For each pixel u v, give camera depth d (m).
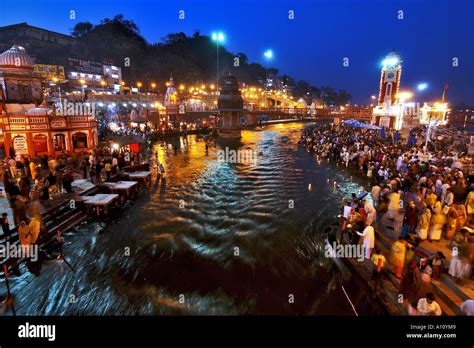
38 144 25.19
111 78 67.62
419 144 32.19
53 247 14.42
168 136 55.22
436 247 11.51
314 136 47.28
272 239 15.64
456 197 15.43
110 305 10.80
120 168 26.16
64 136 26.67
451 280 9.41
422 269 10.15
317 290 11.43
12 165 20.30
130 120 53.03
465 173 20.05
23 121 24.14
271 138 58.44
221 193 23.45
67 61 57.50
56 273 12.59
